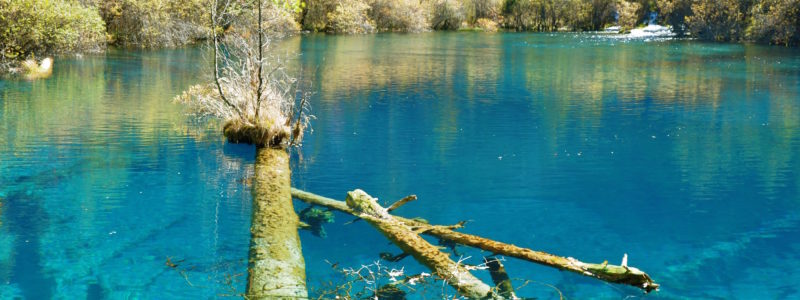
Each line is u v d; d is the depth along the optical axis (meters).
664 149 9.72
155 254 5.48
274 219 6.17
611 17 58.66
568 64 24.20
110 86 15.86
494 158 9.12
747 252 5.70
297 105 13.60
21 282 4.88
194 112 12.40
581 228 6.33
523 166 8.68
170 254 5.49
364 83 17.66
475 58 26.75
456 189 7.60
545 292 4.87
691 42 39.62
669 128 11.41
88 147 9.34
